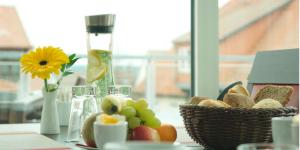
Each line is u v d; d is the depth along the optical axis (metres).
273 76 1.66
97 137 1.00
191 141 1.27
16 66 4.38
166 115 2.07
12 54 4.48
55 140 1.31
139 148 0.56
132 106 1.12
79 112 1.31
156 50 5.27
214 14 2.23
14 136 1.36
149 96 5.17
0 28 5.79
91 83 1.39
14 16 5.75
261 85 1.70
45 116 1.48
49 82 1.49
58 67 1.43
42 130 1.48
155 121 1.13
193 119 1.11
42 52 1.46
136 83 5.07
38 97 4.01
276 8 3.04
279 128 0.89
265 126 1.06
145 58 5.12
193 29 2.28
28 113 4.12
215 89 2.25
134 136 1.06
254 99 1.27
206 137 1.10
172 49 5.47
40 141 1.25
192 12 2.28
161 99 6.51
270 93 1.25
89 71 1.40
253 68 1.78
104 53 1.40
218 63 2.25
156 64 5.26
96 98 1.37
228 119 1.06
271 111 1.05
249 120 1.05
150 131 1.08
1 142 1.22
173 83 5.93
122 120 1.02
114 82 1.43
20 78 4.21
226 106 1.09
